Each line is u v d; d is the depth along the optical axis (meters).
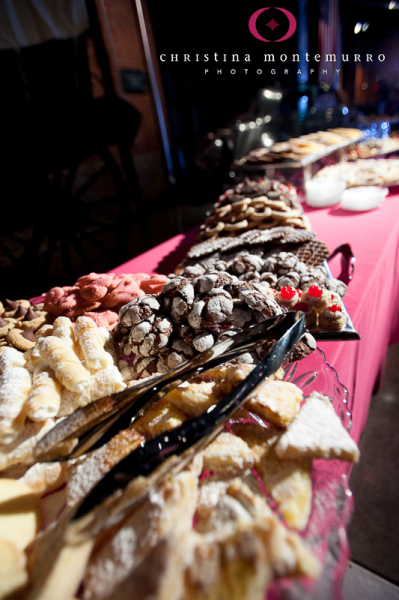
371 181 2.55
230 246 1.39
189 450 0.51
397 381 2.05
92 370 0.76
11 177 4.26
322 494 0.52
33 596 0.38
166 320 0.85
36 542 0.48
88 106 4.88
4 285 4.30
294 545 0.37
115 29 5.00
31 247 4.58
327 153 2.94
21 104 4.14
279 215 1.69
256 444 0.58
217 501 0.51
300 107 3.95
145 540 0.43
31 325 1.12
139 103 5.76
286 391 0.63
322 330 0.95
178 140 7.05
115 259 5.16
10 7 3.39
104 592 0.40
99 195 5.39
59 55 4.29
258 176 2.79
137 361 0.86
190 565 0.38
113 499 0.46
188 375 0.68
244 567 0.35
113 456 0.54
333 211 2.33
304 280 1.10
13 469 0.61
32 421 0.65
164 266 1.78
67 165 4.85
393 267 1.79
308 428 0.55
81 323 0.90
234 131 3.92
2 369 0.77
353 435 1.20
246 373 0.62
